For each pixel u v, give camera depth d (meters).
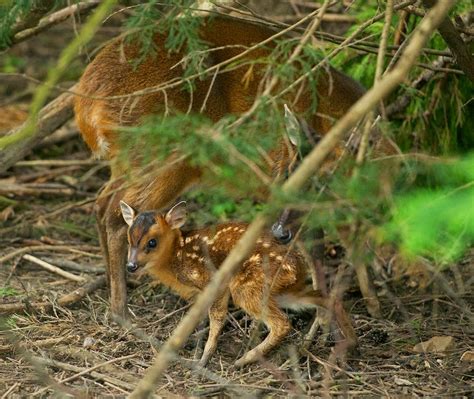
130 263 10.52
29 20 12.16
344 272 11.43
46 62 20.72
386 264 12.99
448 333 11.10
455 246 8.59
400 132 14.18
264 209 7.69
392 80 7.31
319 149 7.32
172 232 10.71
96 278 12.60
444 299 12.14
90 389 9.45
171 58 11.46
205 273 10.52
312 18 11.27
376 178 7.78
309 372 9.84
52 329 11.08
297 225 10.29
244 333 10.93
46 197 15.90
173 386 9.55
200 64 9.81
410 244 7.25
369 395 9.35
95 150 11.75
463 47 10.74
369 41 12.52
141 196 11.29
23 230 14.55
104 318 11.50
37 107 8.52
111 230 11.45
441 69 11.97
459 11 12.43
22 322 11.26
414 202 7.42
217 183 10.93
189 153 7.81
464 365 10.10
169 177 11.17
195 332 11.09
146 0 10.73
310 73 8.44
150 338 10.48
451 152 13.99
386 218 8.32
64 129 17.56
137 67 11.42
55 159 17.20
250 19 11.69
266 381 9.62
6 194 15.78
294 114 10.48
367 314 11.79
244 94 11.65
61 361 10.27
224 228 10.53
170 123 7.82
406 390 9.52
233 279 10.10
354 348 10.24
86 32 8.47
